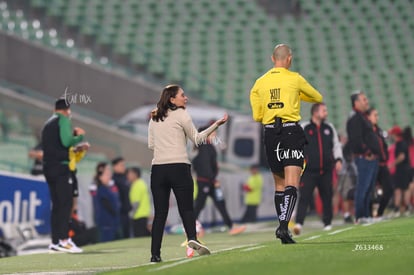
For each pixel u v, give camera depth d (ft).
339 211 245.04
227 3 406.62
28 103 252.01
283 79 100.48
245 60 380.78
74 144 134.82
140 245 145.48
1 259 123.65
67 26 334.85
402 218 164.04
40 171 178.29
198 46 384.06
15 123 243.19
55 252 133.08
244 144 280.92
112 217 178.81
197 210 170.60
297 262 77.51
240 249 102.68
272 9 420.36
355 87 385.09
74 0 364.99
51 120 133.90
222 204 174.40
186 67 373.20
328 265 73.56
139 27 384.27
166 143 96.27
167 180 96.53
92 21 378.53
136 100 304.09
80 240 162.30
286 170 99.76
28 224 172.45
